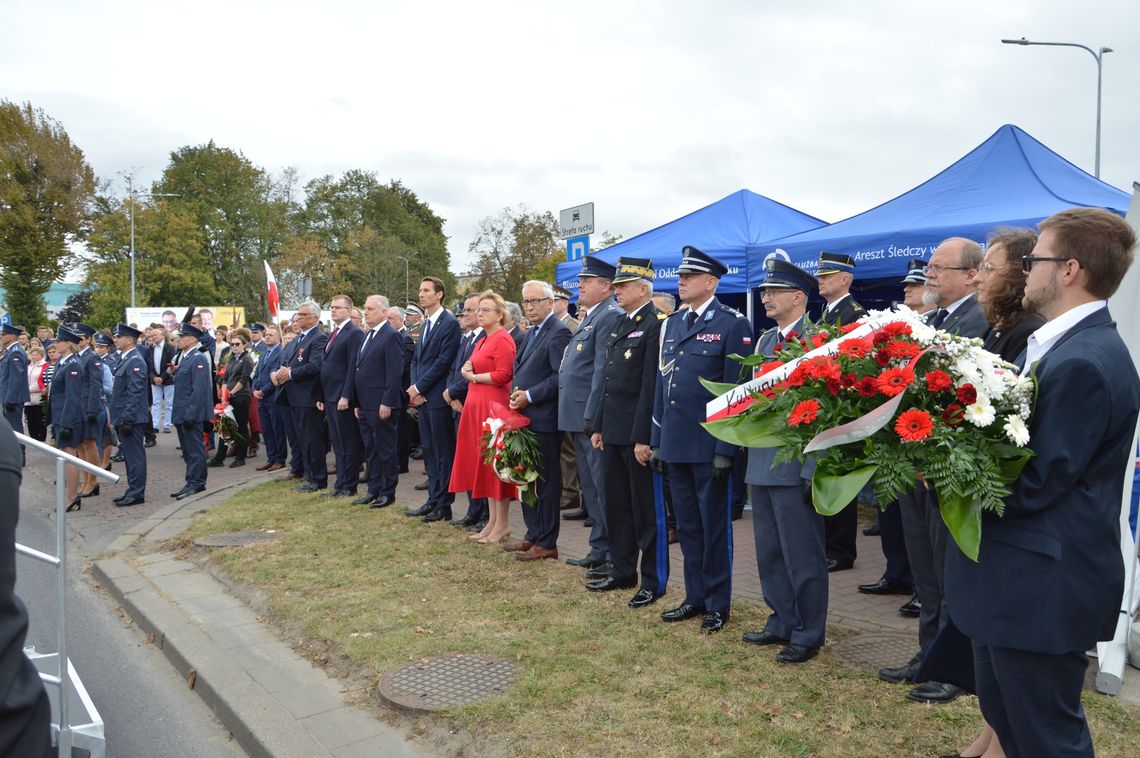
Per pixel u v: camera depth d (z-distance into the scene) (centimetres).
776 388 260
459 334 722
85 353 906
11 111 4406
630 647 412
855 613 475
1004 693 224
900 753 303
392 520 718
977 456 214
